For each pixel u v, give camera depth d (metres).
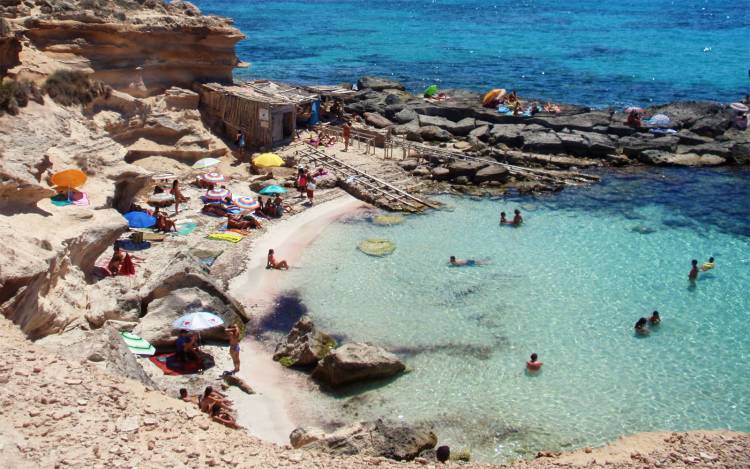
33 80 43.16
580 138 59.22
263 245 41.69
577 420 26.80
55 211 32.56
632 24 155.50
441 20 167.00
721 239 42.88
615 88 89.19
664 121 63.28
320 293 36.44
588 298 35.84
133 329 30.36
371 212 47.22
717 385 28.92
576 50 119.25
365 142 60.06
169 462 17.55
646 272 38.66
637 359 30.72
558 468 21.73
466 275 38.31
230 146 57.09
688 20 162.00
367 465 20.14
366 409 27.56
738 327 33.16
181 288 32.47
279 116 57.41
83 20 50.31
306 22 160.00
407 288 36.94
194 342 30.16
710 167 56.81
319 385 29.16
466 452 24.73
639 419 26.84
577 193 50.94
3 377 19.38
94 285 32.25
